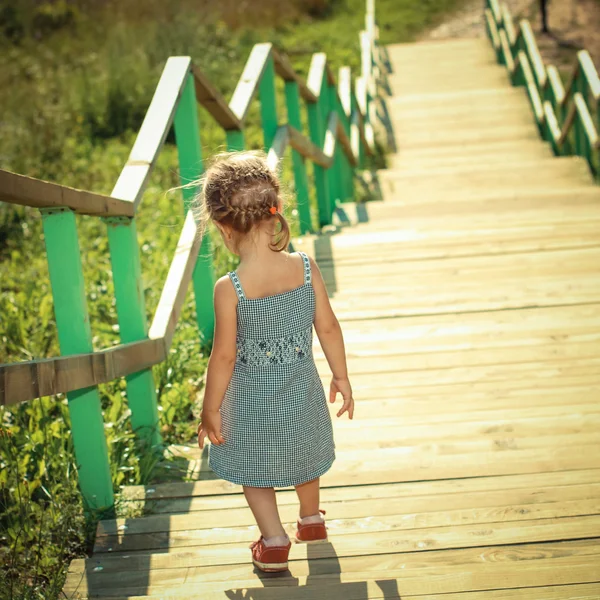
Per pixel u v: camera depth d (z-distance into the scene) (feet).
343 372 7.86
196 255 11.96
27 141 31.58
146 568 8.07
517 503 8.74
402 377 12.05
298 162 19.44
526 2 51.13
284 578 7.68
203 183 7.55
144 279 18.21
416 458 9.82
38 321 16.88
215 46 41.60
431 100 33.68
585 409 10.81
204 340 13.83
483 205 21.31
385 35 48.70
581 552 7.78
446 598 7.02
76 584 7.89
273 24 47.75
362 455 9.95
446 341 13.07
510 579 7.21
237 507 9.20
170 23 43.24
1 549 8.94
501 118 31.78
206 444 10.89
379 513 8.74
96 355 8.62
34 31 43.83
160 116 11.29
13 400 7.06
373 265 16.28
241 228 7.15
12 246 24.75
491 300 14.38
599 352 12.46
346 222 21.39
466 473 9.43
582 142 25.66
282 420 7.45
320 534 8.14
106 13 45.65
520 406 11.02
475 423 10.58
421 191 25.61
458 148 29.63
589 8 49.03
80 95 35.29
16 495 9.30
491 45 40.88
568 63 41.39
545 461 9.59
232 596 7.27
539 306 14.05
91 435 9.04
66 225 8.41
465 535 8.18
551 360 12.30
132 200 9.75
